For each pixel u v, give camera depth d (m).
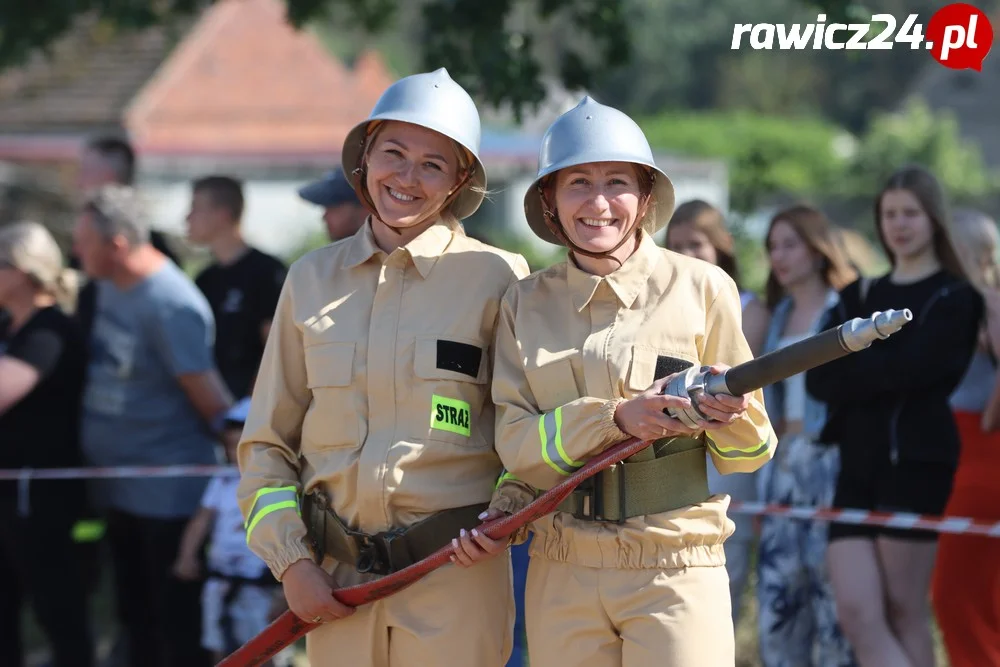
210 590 6.57
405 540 4.52
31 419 7.18
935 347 5.92
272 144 30.70
